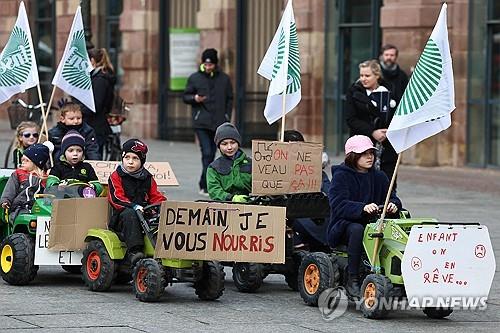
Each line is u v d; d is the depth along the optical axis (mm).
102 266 23641
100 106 34781
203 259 22562
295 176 24516
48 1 71250
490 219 34750
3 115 73625
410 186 42562
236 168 25625
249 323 21109
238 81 57219
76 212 24109
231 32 57312
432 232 20969
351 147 22688
